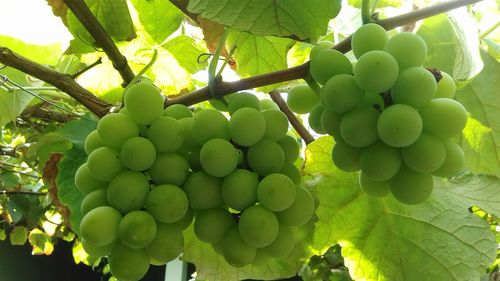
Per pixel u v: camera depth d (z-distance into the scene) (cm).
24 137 87
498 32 49
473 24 38
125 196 28
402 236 42
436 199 42
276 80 33
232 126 29
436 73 30
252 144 30
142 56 54
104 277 159
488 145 44
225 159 28
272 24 32
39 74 40
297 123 48
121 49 53
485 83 44
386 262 42
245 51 47
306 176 43
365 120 28
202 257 40
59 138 51
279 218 30
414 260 42
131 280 28
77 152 42
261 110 34
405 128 27
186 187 30
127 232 27
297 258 42
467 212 42
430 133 29
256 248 31
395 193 30
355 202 43
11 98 61
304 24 32
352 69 30
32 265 153
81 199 40
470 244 41
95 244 27
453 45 44
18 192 104
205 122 30
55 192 46
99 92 57
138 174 29
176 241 29
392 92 29
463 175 44
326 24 32
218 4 32
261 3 32
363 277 43
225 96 34
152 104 30
